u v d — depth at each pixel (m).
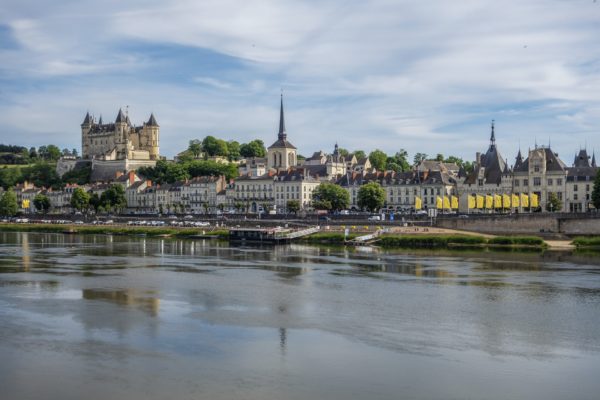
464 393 53.94
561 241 182.88
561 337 70.75
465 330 73.62
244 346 66.31
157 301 90.00
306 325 75.50
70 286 102.94
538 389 54.91
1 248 176.25
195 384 55.34
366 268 127.69
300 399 52.31
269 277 114.38
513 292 98.19
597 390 54.78
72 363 60.53
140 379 56.41
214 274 118.62
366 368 59.66
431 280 110.50
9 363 60.44
